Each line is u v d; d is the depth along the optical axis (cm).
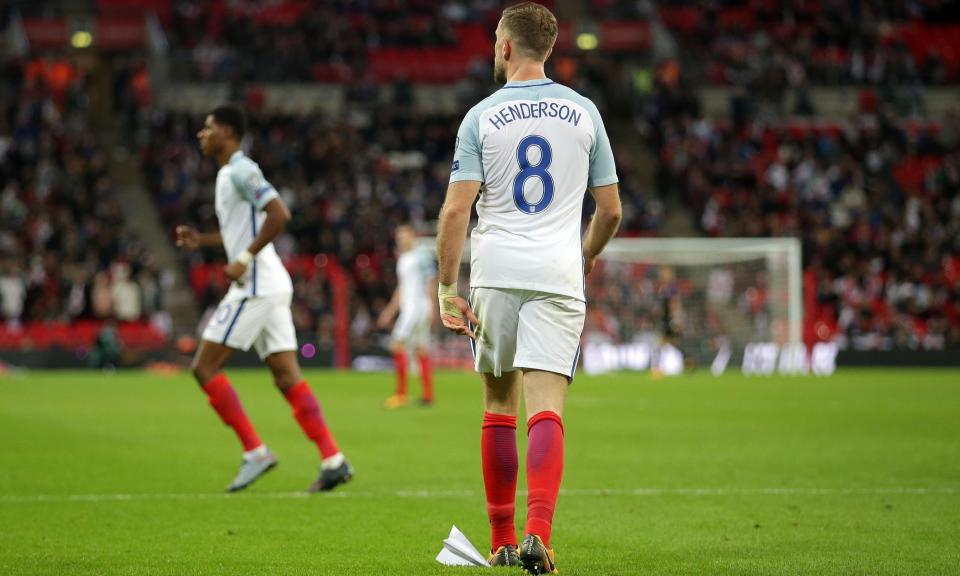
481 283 1872
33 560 2038
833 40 15100
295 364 2978
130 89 13000
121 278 10262
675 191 13000
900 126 13925
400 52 14762
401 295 5962
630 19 15400
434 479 3164
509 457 1938
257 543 2212
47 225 10894
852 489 2945
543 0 15588
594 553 2109
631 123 14475
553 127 1872
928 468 3381
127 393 6794
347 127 12825
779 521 2469
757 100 14000
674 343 10050
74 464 3472
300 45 14062
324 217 11725
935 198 12719
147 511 2605
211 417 5138
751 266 10631
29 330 9969
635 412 5519
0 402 6047
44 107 12556
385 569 1939
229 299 2933
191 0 14962
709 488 2972
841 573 1917
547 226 1864
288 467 3434
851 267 11419
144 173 12544
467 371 9994
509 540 1953
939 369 10575
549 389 1844
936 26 15612
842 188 12812
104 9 14700
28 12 14500
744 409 5719
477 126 1877
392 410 5653
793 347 10231
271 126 12731
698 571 1933
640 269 10600
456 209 1850
